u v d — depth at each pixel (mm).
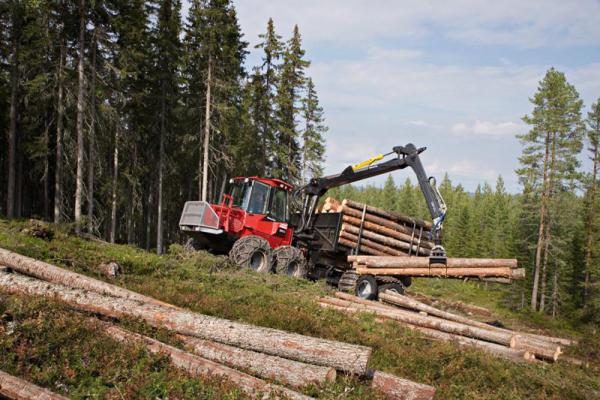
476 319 15742
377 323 10602
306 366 6242
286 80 32719
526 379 8312
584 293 37000
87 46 22000
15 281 7625
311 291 13648
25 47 23391
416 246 16516
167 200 33656
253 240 15242
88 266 11617
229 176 33844
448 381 7695
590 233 37250
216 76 27438
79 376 5469
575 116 33219
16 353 5535
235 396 5340
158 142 29734
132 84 26719
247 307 9797
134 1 22750
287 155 33062
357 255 15648
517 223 42312
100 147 25141
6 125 27688
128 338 6422
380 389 6246
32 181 30938
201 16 26078
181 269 13359
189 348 6672
